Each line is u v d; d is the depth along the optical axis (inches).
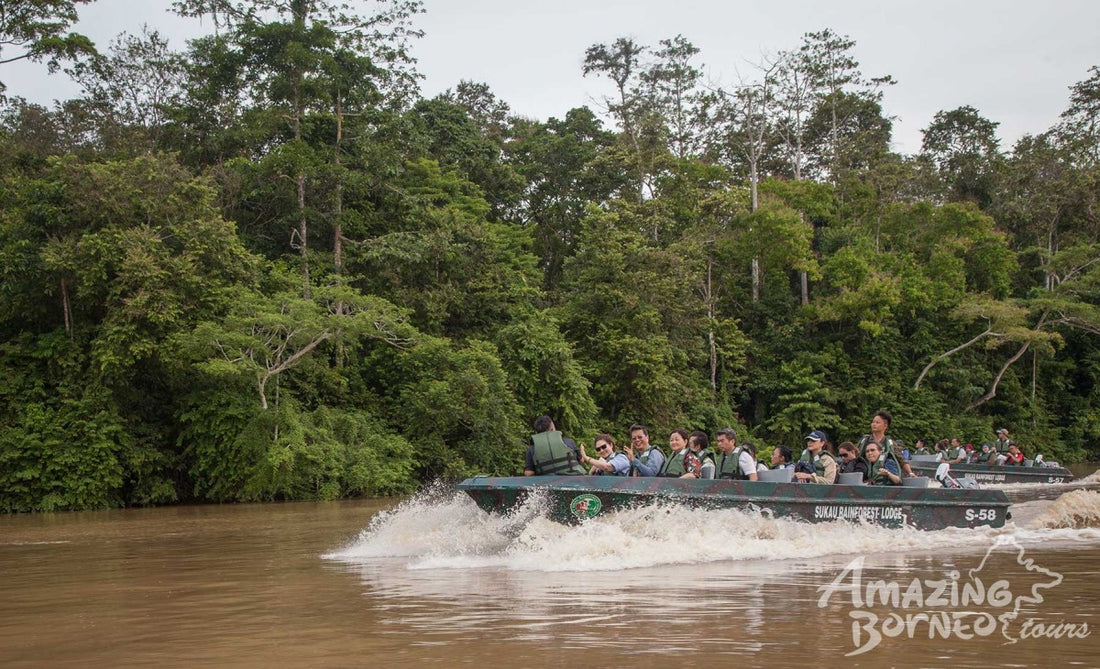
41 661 210.1
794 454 1407.5
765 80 1669.5
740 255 1433.3
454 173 1259.2
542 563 343.9
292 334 840.9
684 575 313.1
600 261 1238.9
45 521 667.4
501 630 228.2
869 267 1441.9
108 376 805.2
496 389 1003.3
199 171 1077.1
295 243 1099.3
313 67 1042.1
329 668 195.0
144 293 773.3
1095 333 1612.9
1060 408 1667.1
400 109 1134.4
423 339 960.3
